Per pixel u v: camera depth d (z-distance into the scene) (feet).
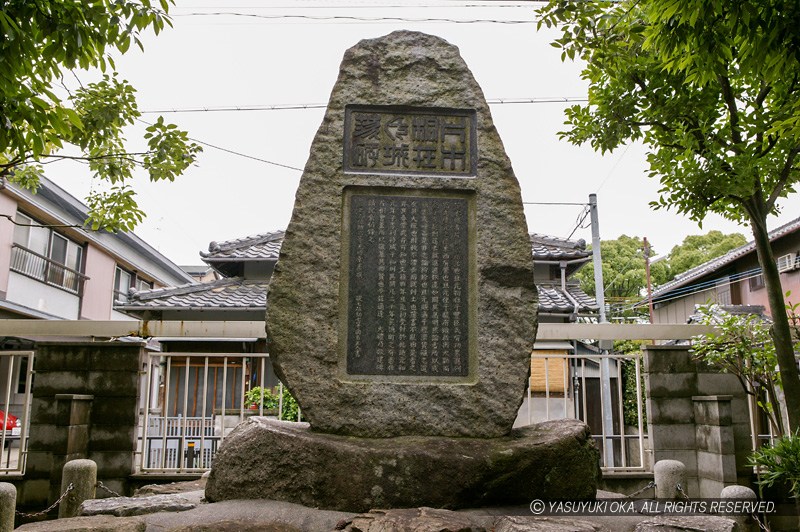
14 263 47.85
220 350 38.55
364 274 15.14
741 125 18.25
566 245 41.42
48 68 15.69
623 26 18.43
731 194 16.96
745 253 51.78
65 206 51.39
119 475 20.58
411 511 11.92
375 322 14.93
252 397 31.91
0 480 19.93
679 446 21.16
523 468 13.10
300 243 14.97
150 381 22.09
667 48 15.76
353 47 16.22
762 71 15.05
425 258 15.30
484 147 15.85
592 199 44.93
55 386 21.01
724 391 21.33
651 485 17.30
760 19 13.88
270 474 13.29
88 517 12.51
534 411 35.50
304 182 15.33
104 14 15.08
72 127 22.53
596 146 20.51
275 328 14.49
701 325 22.52
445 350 14.90
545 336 22.99
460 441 13.89
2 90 14.83
